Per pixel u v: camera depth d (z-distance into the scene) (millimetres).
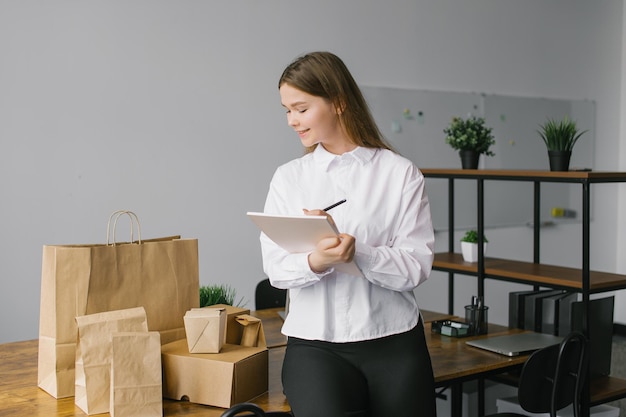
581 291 3264
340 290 1812
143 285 2250
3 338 4074
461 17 5758
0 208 4020
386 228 1861
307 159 1953
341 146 1909
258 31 4781
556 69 6336
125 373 1972
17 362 2482
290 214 1903
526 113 6137
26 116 4062
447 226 5746
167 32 4453
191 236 4609
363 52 5258
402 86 5465
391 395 1794
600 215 6637
